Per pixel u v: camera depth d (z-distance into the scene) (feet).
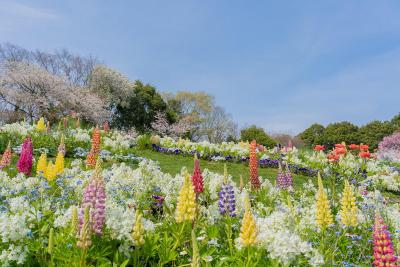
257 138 160.45
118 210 16.15
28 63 146.20
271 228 16.07
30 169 31.53
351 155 62.90
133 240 14.58
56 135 55.88
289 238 14.21
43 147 49.90
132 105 177.58
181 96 215.51
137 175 26.84
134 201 22.35
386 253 13.83
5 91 129.70
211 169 53.67
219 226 18.93
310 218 21.09
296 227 18.54
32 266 14.14
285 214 17.34
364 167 50.83
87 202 14.64
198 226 18.17
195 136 216.54
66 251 13.84
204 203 24.09
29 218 15.98
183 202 16.35
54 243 14.53
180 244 16.20
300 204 28.99
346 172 50.98
